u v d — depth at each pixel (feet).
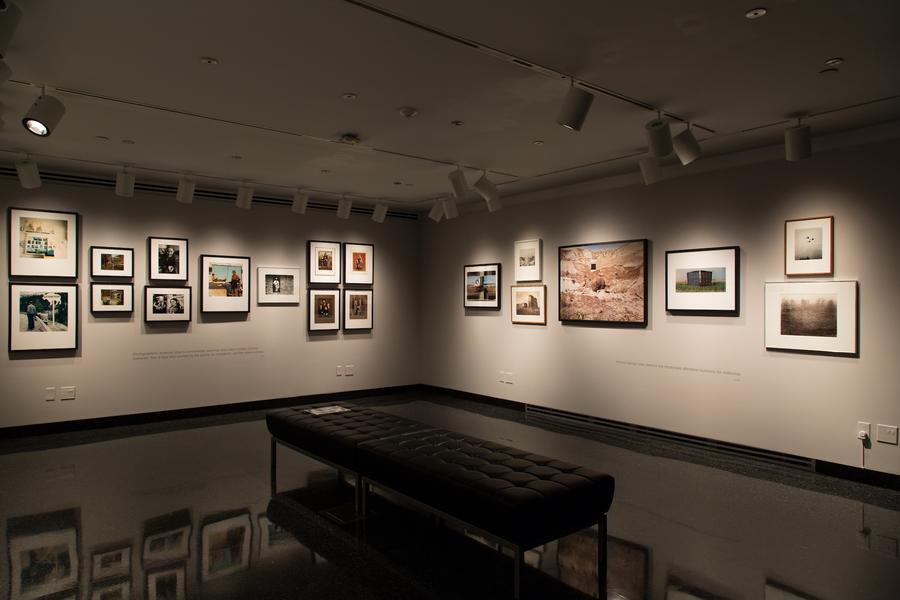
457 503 9.46
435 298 27.89
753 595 8.95
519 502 8.52
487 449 11.41
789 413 15.65
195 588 9.16
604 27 8.89
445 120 13.56
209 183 21.48
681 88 11.48
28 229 19.07
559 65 10.37
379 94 11.82
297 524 11.76
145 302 21.24
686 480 14.64
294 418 14.32
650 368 18.94
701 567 9.89
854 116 13.30
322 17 8.54
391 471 10.91
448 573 9.70
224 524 11.74
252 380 23.75
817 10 8.30
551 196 22.11
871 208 14.11
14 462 16.07
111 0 8.04
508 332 24.07
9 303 18.79
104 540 10.94
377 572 9.71
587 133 14.58
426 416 22.58
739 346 16.69
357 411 15.15
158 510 12.49
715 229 17.19
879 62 10.20
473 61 10.18
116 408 20.70
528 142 15.46
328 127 14.11
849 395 14.55
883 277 13.96
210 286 22.63
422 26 8.86
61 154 16.98
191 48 9.63
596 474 9.82
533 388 22.97
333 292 25.94
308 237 25.25
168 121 13.61
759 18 8.58
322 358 25.67
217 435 19.36
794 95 11.90
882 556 10.28
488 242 24.97
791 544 10.80
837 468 14.78
